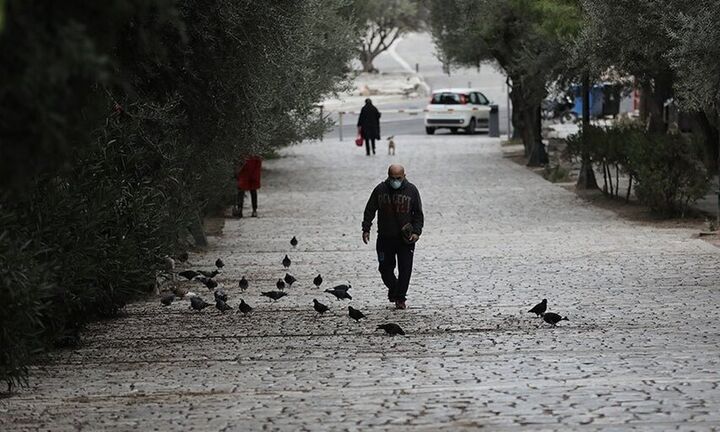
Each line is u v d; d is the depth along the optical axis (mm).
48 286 32375
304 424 26344
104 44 20453
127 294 47625
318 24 83438
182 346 41406
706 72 57125
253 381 33312
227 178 72375
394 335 42000
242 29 53000
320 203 100875
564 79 99625
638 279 56469
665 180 82062
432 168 129500
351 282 58625
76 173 40469
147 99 50906
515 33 110250
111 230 43969
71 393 32625
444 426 25609
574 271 60000
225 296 49781
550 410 27109
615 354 36000
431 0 125062
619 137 94438
